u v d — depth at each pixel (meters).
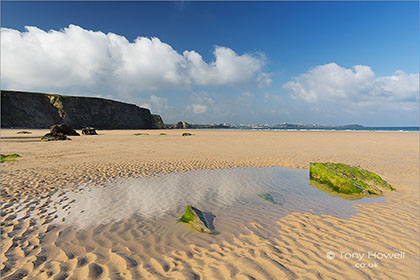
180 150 18.23
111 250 3.86
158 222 5.08
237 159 13.90
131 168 10.84
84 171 9.91
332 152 17.23
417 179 9.07
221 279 3.07
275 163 12.74
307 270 3.30
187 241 4.23
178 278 3.08
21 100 85.38
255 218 5.37
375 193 7.29
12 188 7.13
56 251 3.76
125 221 5.09
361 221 5.14
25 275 3.09
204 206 6.17
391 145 22.28
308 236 4.43
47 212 5.46
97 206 5.96
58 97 96.12
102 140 27.83
